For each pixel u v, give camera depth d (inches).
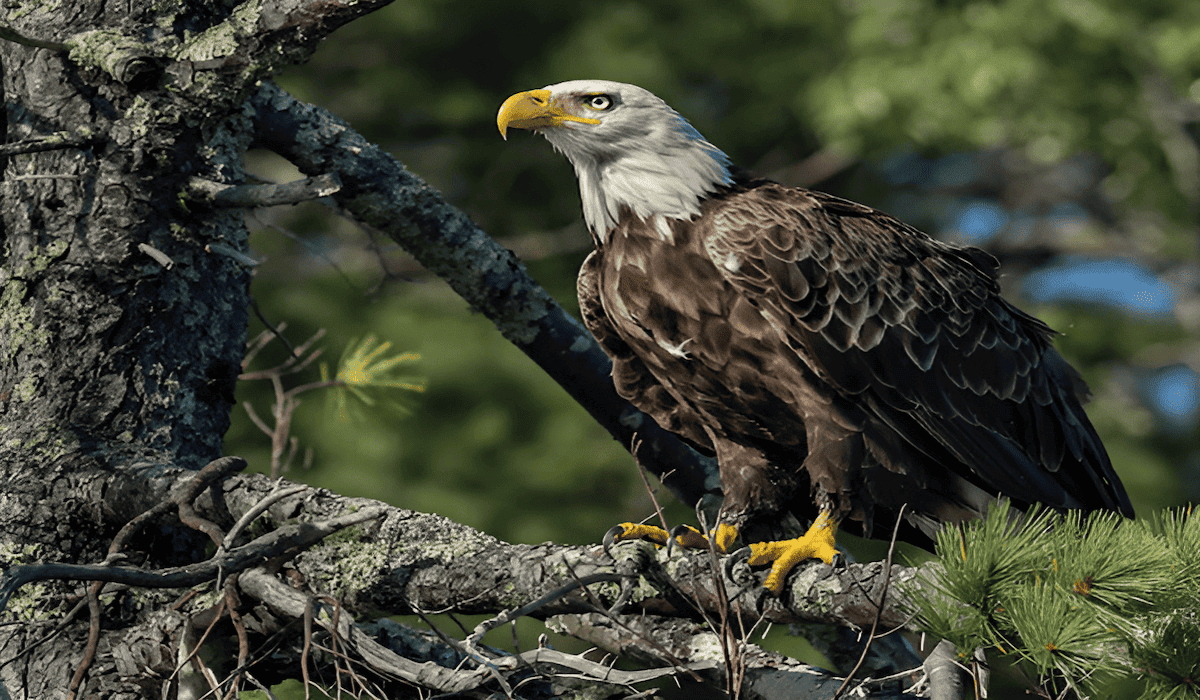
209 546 314.8
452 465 611.2
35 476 242.4
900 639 290.0
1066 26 587.8
